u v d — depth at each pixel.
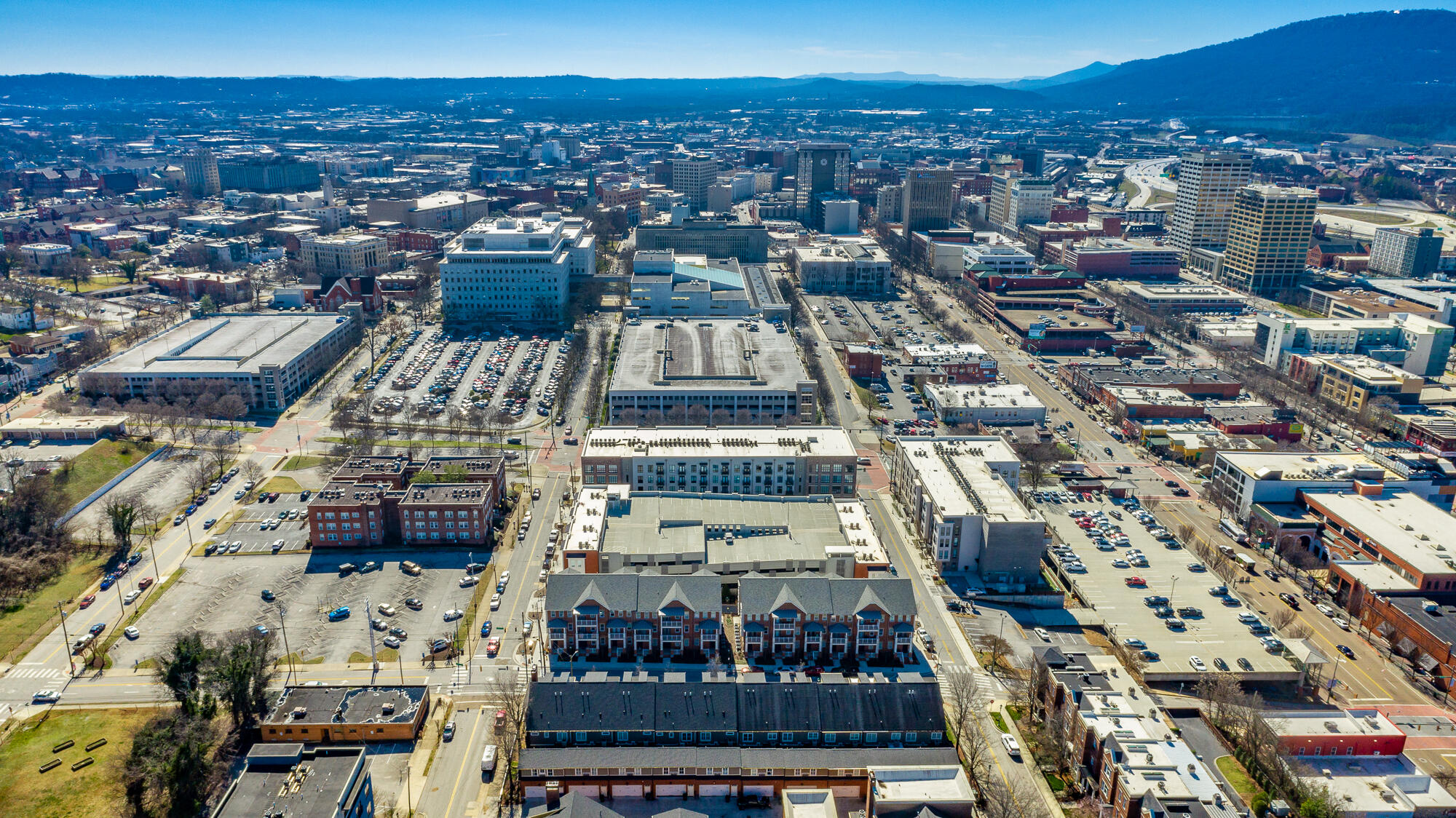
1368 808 198.75
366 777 193.00
